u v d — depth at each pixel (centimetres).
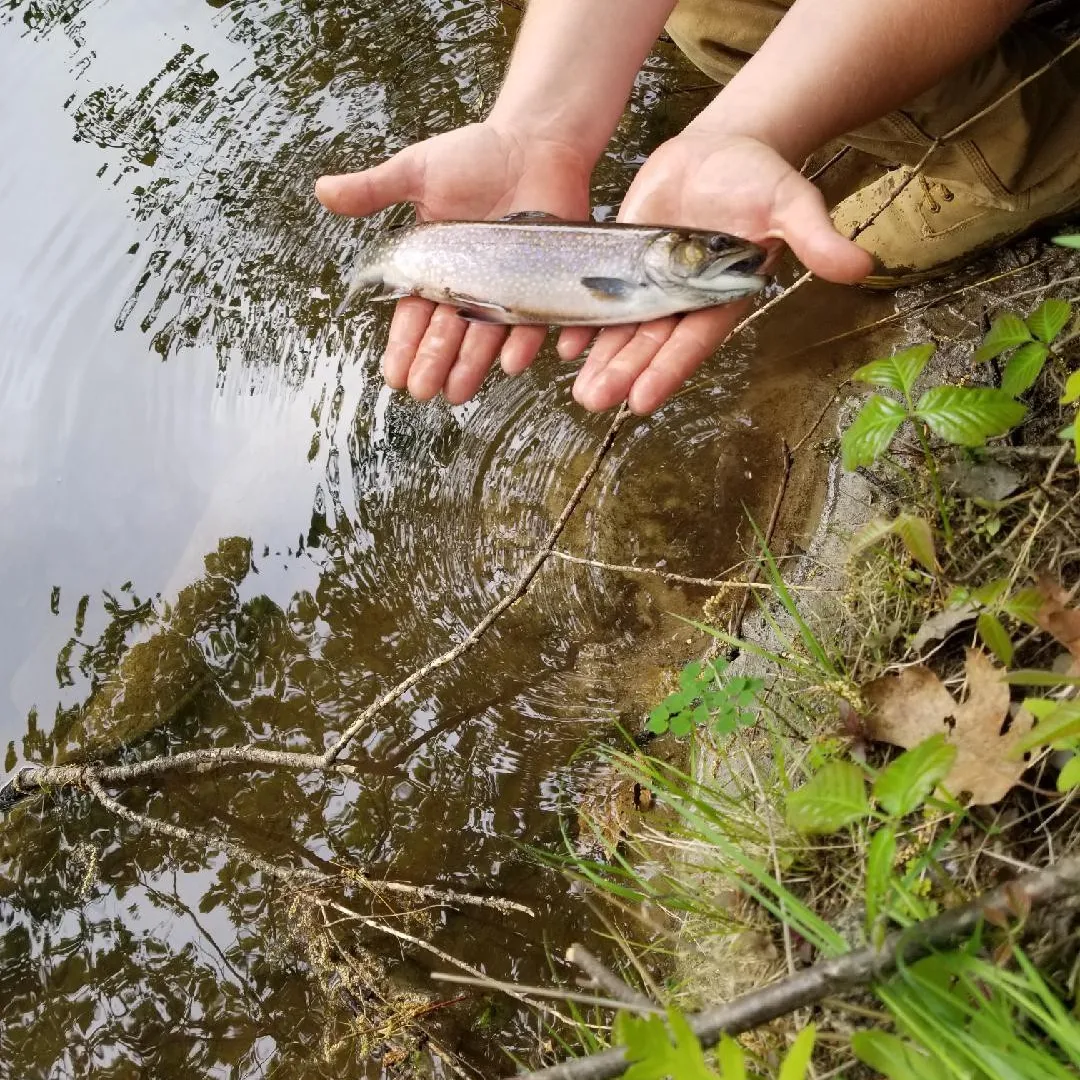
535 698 68
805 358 73
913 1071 33
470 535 75
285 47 106
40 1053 64
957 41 52
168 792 71
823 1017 40
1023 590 42
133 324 93
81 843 71
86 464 87
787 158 54
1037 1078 32
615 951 58
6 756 76
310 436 83
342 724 71
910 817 43
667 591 69
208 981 64
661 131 87
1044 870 35
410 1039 58
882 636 50
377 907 64
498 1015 58
